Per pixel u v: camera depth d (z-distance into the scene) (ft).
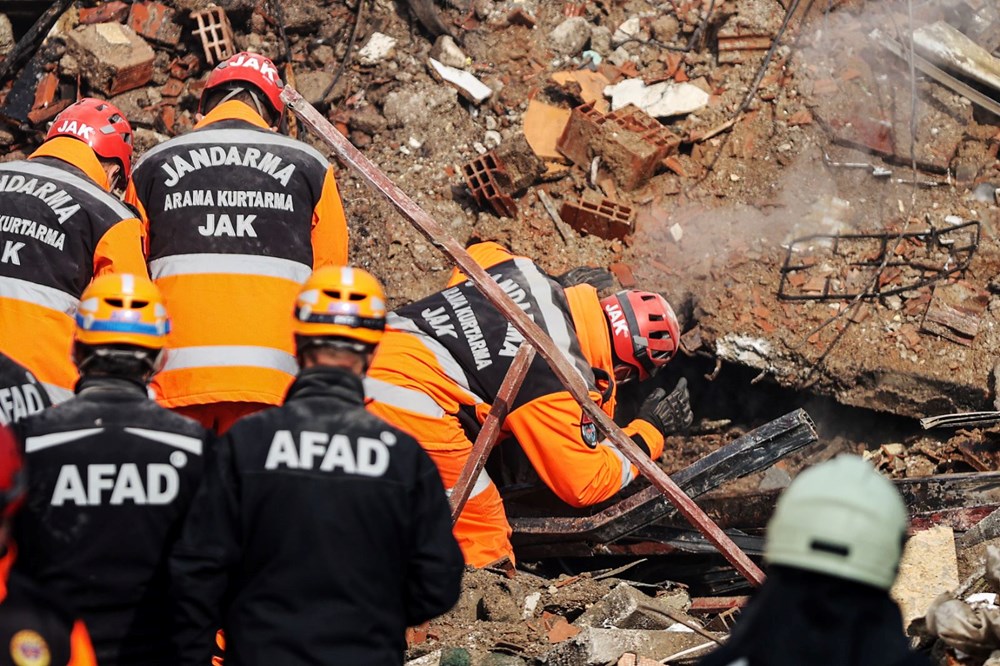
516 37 58.49
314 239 39.06
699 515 36.01
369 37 58.39
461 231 53.36
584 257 52.08
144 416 25.13
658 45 57.88
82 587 24.59
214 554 23.49
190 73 57.98
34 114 56.85
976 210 52.37
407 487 23.90
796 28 57.06
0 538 19.62
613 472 41.29
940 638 31.68
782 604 16.90
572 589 39.88
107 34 57.36
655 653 35.14
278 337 36.94
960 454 47.14
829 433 50.83
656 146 53.42
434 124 55.93
